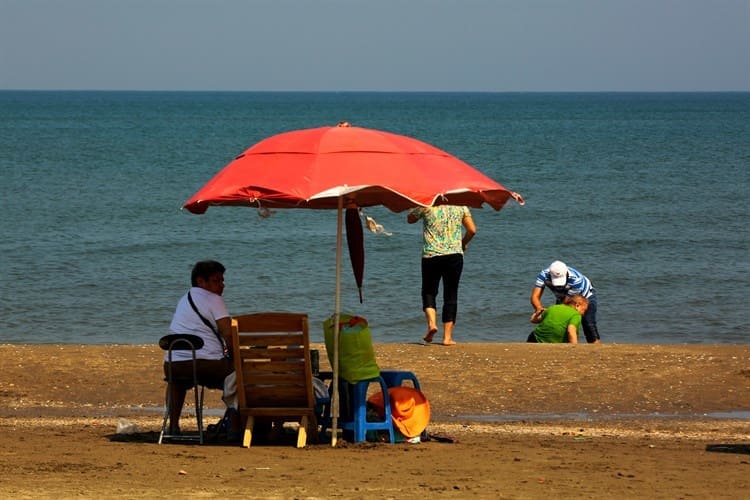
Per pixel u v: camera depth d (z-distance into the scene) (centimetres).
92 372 3703
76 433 2853
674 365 3784
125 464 2342
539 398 3391
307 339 2517
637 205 10431
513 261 7094
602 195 11388
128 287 6028
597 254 7419
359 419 2623
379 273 6531
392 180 2308
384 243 7756
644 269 6806
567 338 4184
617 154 18075
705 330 5125
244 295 5853
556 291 4334
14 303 5541
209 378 2659
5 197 10706
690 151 18750
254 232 8369
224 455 2478
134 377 3653
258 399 2581
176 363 2647
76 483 2108
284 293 5916
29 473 2212
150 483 2123
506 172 14450
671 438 2872
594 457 2516
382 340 4841
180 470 2278
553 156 17738
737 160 16475
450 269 3975
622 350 4009
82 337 4841
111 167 15000
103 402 3356
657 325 5234
